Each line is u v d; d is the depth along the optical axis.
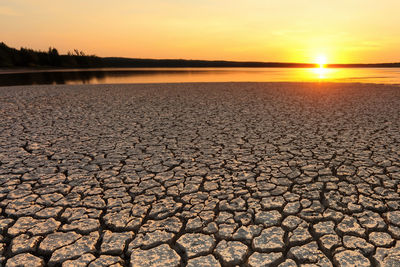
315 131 5.74
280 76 34.16
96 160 4.18
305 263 2.05
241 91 13.52
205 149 4.70
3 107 8.79
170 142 5.12
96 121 6.85
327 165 3.88
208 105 9.23
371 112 7.67
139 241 2.31
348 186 3.22
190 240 2.32
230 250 2.21
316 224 2.52
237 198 3.01
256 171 3.72
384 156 4.16
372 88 14.72
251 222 2.58
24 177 3.54
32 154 4.41
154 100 10.46
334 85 16.89
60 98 11.02
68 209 2.79
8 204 2.88
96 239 2.34
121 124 6.53
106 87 15.75
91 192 3.16
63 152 4.53
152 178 3.55
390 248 2.17
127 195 3.09
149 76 33.97
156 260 2.09
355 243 2.24
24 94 12.33
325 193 3.07
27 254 2.16
